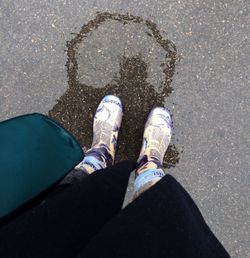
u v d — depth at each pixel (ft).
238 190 5.91
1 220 3.65
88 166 5.21
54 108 5.97
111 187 3.78
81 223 3.44
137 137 6.01
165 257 3.33
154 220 3.48
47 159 4.16
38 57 5.90
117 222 3.34
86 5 5.83
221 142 5.86
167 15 5.81
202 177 5.92
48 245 3.22
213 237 3.88
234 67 5.80
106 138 5.80
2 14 5.85
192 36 5.81
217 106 5.83
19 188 3.89
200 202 5.97
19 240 3.14
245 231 5.97
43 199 4.07
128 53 5.87
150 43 5.84
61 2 5.83
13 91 5.93
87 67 5.90
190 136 5.89
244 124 5.83
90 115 5.98
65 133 4.45
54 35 5.87
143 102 5.93
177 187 3.86
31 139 4.24
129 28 5.84
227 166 5.89
